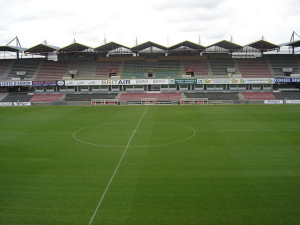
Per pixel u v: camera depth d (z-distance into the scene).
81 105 57.75
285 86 67.25
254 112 44.03
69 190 16.53
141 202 14.96
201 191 16.09
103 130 32.28
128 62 73.44
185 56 74.62
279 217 13.24
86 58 75.44
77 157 22.58
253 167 19.67
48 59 75.62
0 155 23.33
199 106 52.72
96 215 13.76
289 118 37.97
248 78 62.62
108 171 19.45
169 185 17.00
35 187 17.00
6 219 13.49
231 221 13.00
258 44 66.88
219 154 22.72
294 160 20.94
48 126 35.00
